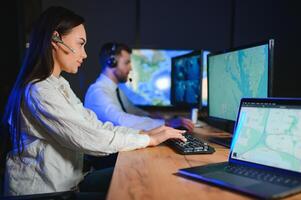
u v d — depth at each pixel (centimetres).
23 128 121
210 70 180
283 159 89
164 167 101
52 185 120
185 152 120
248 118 105
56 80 126
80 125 116
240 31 339
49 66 123
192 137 145
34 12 324
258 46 130
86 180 148
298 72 346
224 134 176
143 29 332
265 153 95
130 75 266
